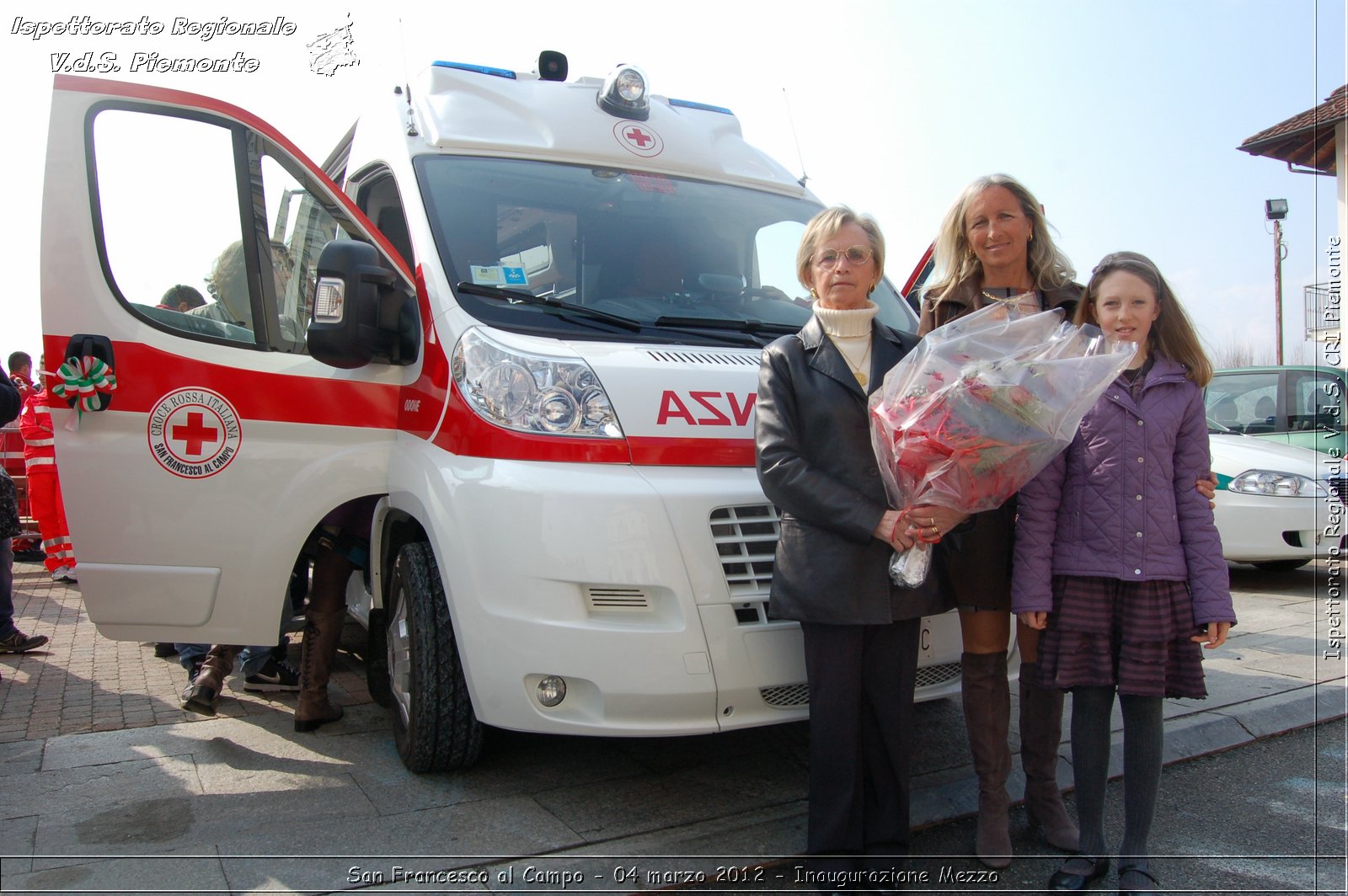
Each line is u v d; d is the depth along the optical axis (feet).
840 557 8.78
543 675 9.84
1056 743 10.42
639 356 10.91
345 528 13.03
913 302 15.38
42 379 11.59
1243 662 16.79
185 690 14.85
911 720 9.31
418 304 12.06
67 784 11.04
